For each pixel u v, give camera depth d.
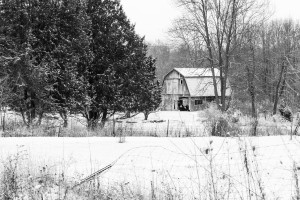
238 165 8.97
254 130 19.31
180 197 6.53
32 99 24.28
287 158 9.88
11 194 5.95
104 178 8.06
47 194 6.38
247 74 44.41
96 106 27.25
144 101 29.56
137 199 6.35
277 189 6.89
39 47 24.67
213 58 39.03
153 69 37.12
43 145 12.88
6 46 23.89
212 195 6.54
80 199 6.34
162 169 8.69
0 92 21.64
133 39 28.95
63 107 24.62
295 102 24.92
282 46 55.03
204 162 9.66
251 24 36.47
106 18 28.55
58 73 24.23
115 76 28.03
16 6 23.94
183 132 21.88
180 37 36.84
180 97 65.94
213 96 62.03
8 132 18.12
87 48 26.33
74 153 11.26
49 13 25.11
